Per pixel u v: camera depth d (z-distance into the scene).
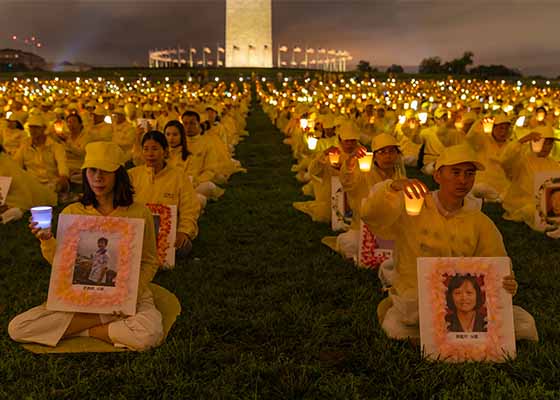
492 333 4.61
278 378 4.53
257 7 98.94
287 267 7.18
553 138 9.32
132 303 4.89
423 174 14.54
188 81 67.38
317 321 5.49
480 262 4.63
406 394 4.25
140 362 4.67
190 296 6.18
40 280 6.61
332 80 70.25
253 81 73.19
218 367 4.70
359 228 7.45
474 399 4.14
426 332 4.62
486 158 11.45
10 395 4.25
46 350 4.88
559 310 5.77
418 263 4.64
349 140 8.35
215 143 13.78
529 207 9.16
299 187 12.77
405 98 35.09
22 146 11.16
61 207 10.50
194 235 7.32
